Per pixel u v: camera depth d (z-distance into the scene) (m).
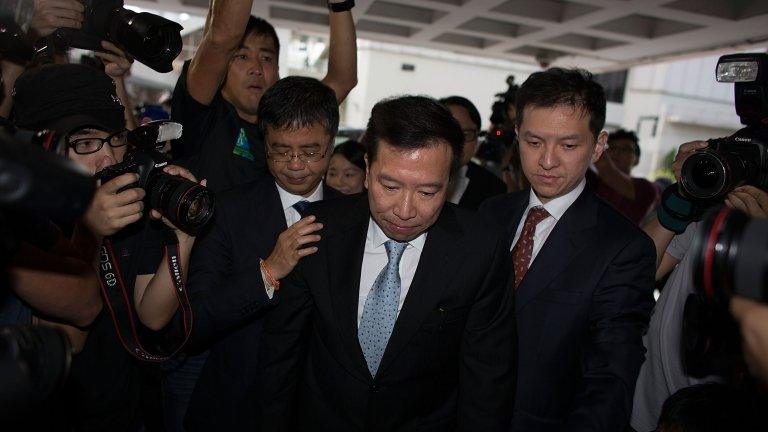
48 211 0.50
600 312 1.34
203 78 1.83
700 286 0.70
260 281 1.39
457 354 1.41
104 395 1.46
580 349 1.39
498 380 1.31
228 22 1.68
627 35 6.55
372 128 1.17
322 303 1.31
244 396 1.57
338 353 1.30
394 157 1.11
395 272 1.30
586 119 1.32
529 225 1.54
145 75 10.50
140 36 1.53
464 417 1.34
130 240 1.47
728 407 0.99
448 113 1.15
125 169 1.27
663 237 1.60
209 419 1.60
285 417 1.42
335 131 1.64
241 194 1.66
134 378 1.58
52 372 0.60
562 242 1.43
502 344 1.33
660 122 16.61
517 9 6.20
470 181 3.10
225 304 1.41
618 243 1.36
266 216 1.64
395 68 17.42
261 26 2.08
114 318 1.35
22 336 0.60
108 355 1.45
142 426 1.78
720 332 0.98
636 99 17.05
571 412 1.28
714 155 1.30
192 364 1.75
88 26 1.62
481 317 1.33
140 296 1.46
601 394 1.24
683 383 1.53
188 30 9.98
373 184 1.17
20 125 1.22
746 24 5.48
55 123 1.22
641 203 3.63
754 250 0.62
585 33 6.73
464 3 6.11
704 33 6.05
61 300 1.14
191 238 1.41
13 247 0.90
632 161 4.29
